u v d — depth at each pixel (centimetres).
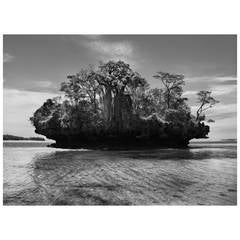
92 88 4053
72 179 2038
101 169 2403
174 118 4009
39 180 2005
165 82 3928
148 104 4081
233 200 1599
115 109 3928
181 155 3322
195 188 1802
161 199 1617
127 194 1689
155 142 4059
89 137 3972
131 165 2595
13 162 2770
